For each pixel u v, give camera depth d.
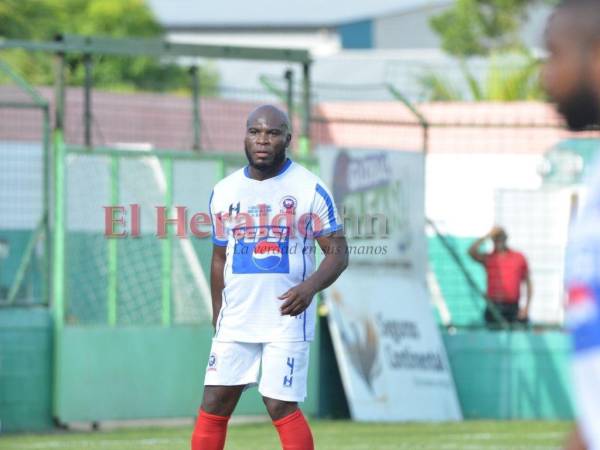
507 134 64.38
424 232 52.97
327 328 51.22
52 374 46.25
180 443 40.38
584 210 9.80
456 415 52.16
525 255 55.03
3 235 47.19
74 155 46.06
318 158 49.09
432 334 52.62
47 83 82.56
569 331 9.75
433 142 66.38
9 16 103.06
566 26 9.62
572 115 9.75
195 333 47.97
